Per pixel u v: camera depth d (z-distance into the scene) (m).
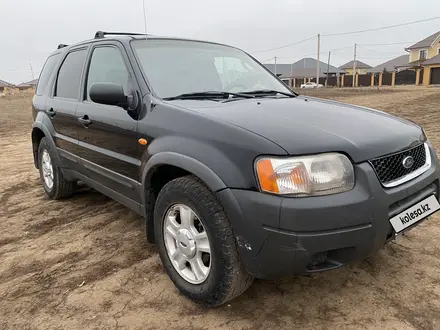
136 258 3.19
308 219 1.99
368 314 2.38
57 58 4.66
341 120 2.55
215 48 3.80
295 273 2.10
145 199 2.80
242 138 2.19
